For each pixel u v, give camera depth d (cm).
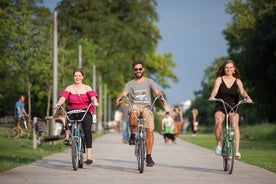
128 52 14988
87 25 14412
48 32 8125
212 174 2780
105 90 15062
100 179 2522
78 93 2980
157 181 2461
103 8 14788
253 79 12712
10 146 4859
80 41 11531
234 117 2848
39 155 3925
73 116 2983
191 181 2469
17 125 6512
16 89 9500
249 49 12150
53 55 5562
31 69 7712
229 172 2798
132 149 5116
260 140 8000
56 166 3144
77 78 2988
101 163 3425
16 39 7169
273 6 11931
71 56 9525
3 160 3394
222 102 2853
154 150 5041
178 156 4172
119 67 14875
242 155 4256
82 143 3033
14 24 6550
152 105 2938
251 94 13662
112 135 10394
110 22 14650
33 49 7331
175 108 8775
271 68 11831
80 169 2988
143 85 2938
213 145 6072
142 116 2911
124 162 3525
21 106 6612
